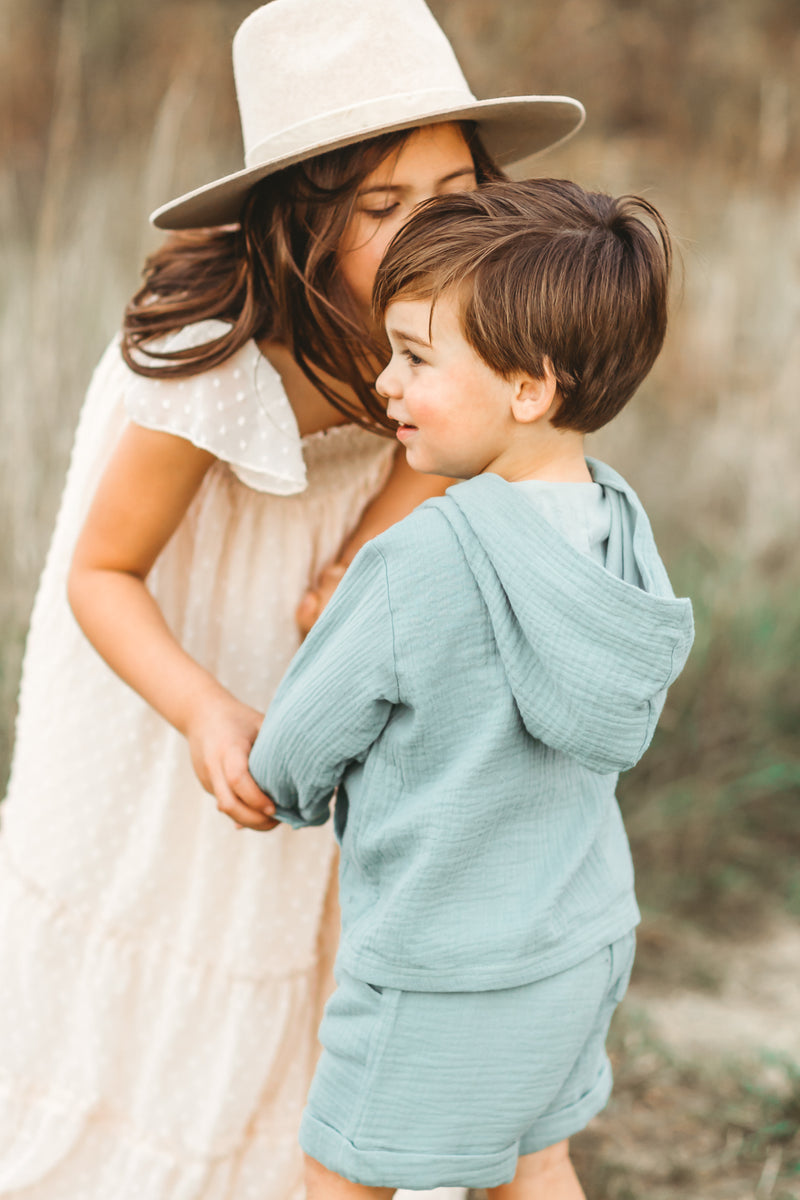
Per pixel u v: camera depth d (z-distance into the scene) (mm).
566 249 1116
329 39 1324
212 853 1535
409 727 1152
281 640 1541
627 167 4891
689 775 2797
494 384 1131
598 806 1239
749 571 3146
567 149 4762
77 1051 1570
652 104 5500
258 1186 1591
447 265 1107
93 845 1558
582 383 1137
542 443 1177
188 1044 1562
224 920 1556
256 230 1374
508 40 5484
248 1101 1562
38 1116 1569
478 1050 1158
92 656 1549
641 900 2549
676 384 3979
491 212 1145
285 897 1559
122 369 1531
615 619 1078
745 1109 1975
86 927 1570
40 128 4984
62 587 1578
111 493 1398
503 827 1163
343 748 1177
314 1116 1224
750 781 2738
